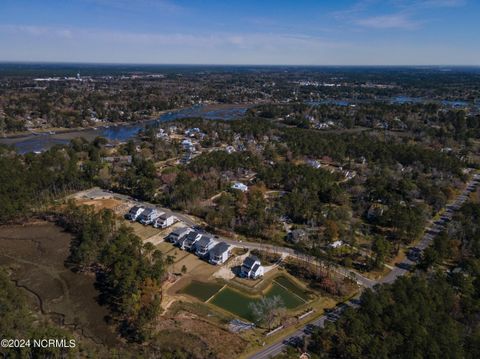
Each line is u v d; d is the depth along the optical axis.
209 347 59.56
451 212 116.75
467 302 63.47
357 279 79.94
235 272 82.75
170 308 69.44
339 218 104.44
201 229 102.75
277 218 104.81
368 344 53.94
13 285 69.94
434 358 50.81
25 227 101.62
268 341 61.50
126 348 59.69
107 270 80.31
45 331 56.03
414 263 87.31
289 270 84.06
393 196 117.62
